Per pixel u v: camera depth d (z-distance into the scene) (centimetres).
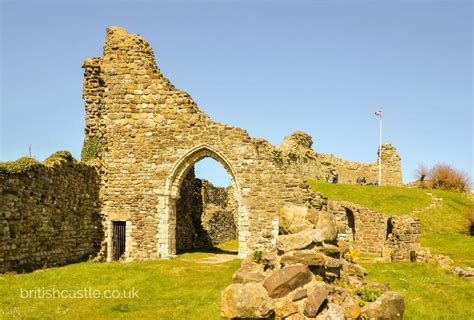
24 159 1844
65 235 2167
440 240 3269
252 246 2447
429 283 1631
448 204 3978
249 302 894
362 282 1044
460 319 1272
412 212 3800
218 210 3681
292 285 906
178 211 2928
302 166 5047
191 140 2548
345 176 5728
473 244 3050
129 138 2589
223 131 2527
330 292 932
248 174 2489
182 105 2578
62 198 2142
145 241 2523
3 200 1706
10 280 1609
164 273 1859
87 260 2361
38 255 1925
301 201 2438
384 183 5875
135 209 2548
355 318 910
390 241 2508
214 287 1596
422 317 1280
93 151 2594
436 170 5344
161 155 2562
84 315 1249
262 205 2462
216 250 3062
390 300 941
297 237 1031
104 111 2620
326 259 998
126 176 2573
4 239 1705
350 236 3103
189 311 1281
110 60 2642
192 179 3259
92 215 2470
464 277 1769
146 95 2606
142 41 2661
